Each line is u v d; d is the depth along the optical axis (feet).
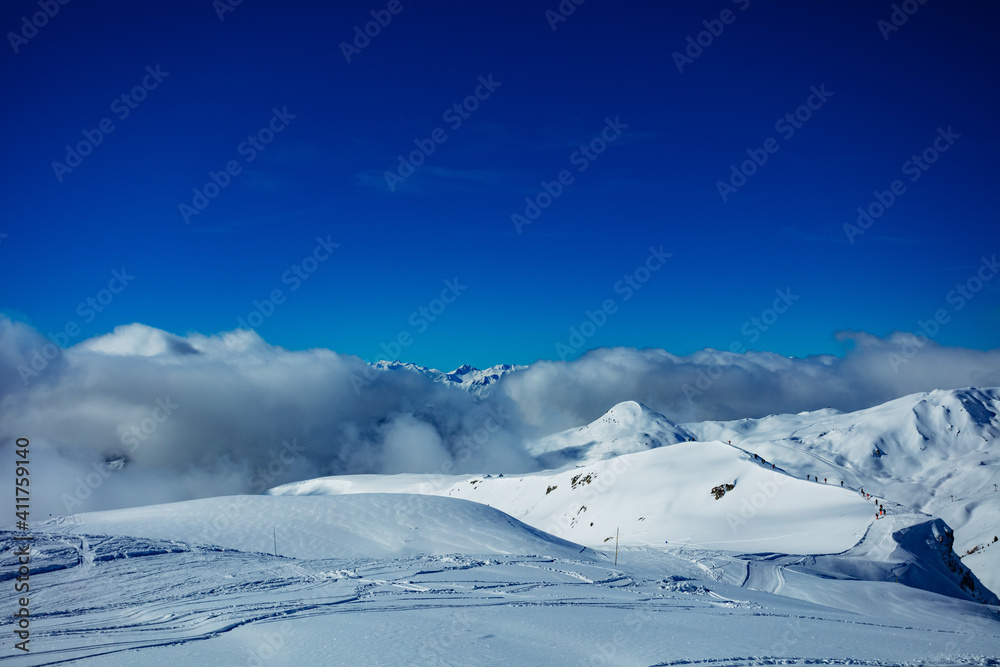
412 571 134.72
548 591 119.03
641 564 179.63
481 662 69.77
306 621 87.20
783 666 73.67
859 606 150.82
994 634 114.62
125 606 97.04
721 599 124.67
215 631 81.41
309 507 218.79
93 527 185.16
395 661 69.05
